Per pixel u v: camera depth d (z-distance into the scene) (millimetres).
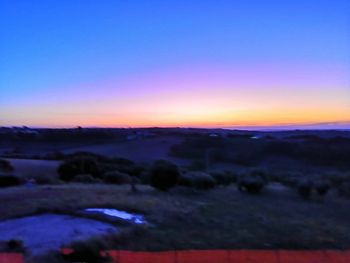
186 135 97438
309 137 84062
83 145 91438
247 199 32219
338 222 25281
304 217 26156
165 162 35750
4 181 38375
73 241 16000
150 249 16688
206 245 17750
